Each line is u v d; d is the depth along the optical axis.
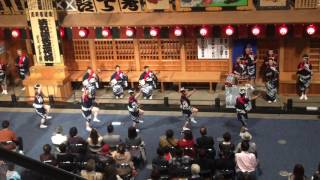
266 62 21.83
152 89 22.62
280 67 22.52
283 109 20.98
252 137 19.08
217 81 22.81
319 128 19.45
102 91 24.20
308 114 20.72
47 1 22.00
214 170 14.58
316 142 18.36
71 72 24.64
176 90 23.83
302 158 17.30
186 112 19.12
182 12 22.53
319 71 22.27
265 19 21.12
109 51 24.23
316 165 16.80
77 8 23.14
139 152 16.88
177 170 14.21
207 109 21.48
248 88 21.27
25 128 21.12
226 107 21.30
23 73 24.25
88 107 19.88
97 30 22.73
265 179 16.17
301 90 21.81
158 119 21.11
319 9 21.23
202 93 23.28
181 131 19.83
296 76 22.23
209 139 15.47
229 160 14.43
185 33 22.25
